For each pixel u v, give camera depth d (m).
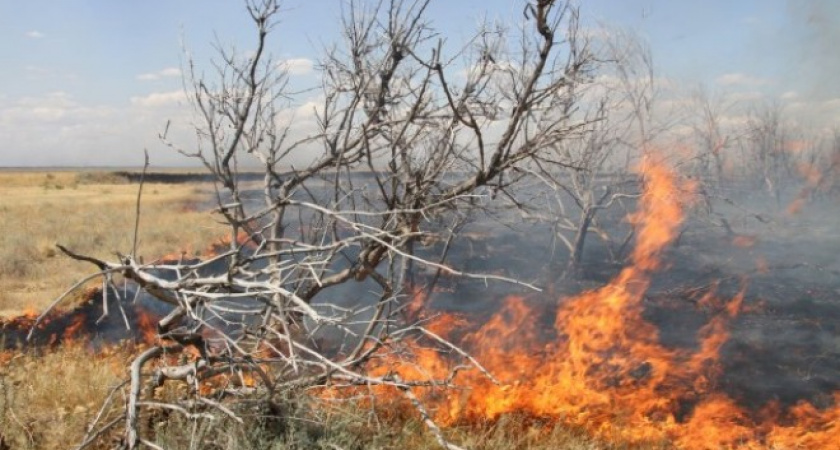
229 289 4.43
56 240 17.27
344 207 6.78
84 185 57.06
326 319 3.59
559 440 5.51
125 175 65.06
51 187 50.97
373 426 5.09
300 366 5.19
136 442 3.75
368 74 6.00
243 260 4.24
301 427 4.54
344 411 4.83
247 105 5.95
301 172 6.04
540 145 5.36
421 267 12.62
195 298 4.21
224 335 3.90
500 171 5.55
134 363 4.16
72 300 10.83
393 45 5.62
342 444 4.54
